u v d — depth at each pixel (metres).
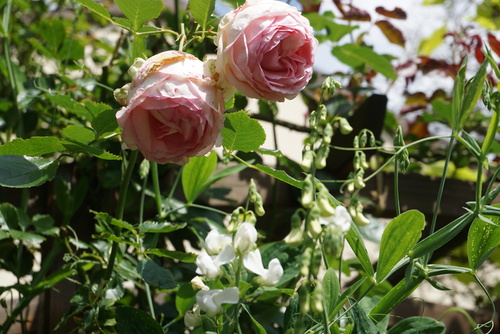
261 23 0.72
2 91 1.35
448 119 1.25
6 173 0.77
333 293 0.74
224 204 1.11
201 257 0.69
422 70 1.33
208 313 0.69
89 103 0.83
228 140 0.80
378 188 1.15
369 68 1.35
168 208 1.02
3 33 1.07
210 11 0.79
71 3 1.18
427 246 0.75
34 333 1.14
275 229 1.18
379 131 1.09
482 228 0.78
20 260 1.05
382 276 0.76
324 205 0.63
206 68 0.71
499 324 1.25
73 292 1.03
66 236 1.02
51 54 1.16
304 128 1.21
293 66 0.74
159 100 0.69
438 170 1.36
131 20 0.79
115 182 1.03
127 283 1.17
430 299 1.59
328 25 1.16
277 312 0.98
